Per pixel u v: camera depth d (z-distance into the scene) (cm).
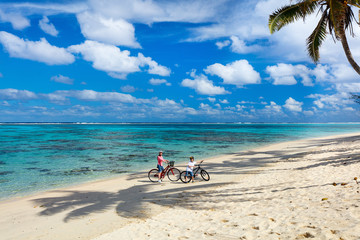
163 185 1277
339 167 1339
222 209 808
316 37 1470
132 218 802
